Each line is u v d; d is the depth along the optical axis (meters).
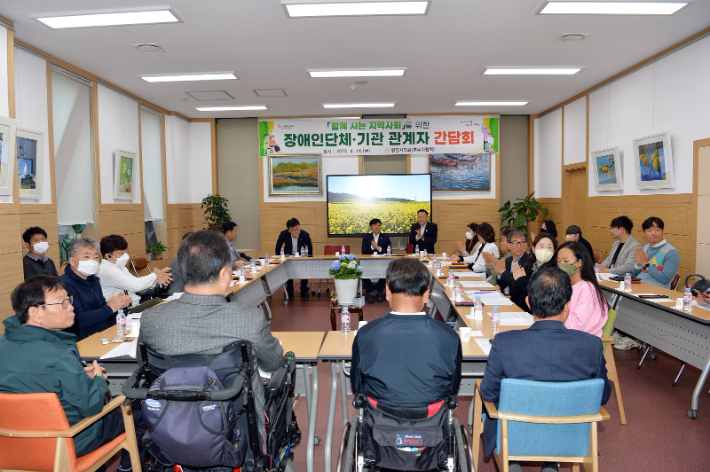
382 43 5.06
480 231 5.75
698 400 3.33
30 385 1.82
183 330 1.54
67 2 3.94
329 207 9.03
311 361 2.47
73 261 3.27
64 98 5.56
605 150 6.70
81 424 1.84
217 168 9.39
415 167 9.16
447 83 6.77
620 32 4.84
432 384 1.67
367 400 1.76
